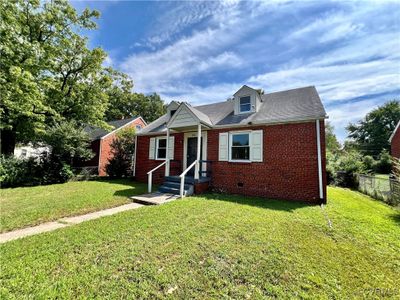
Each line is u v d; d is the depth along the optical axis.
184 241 3.75
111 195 8.07
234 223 4.78
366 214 6.00
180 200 7.32
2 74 9.57
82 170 14.30
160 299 2.28
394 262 3.22
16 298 2.19
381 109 41.84
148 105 35.69
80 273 2.68
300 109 8.45
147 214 5.41
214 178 9.97
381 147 39.97
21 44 10.68
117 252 3.27
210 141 10.35
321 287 2.56
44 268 2.78
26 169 10.98
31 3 11.45
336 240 4.01
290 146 8.23
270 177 8.52
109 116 31.27
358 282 2.68
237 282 2.62
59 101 13.70
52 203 6.64
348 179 13.38
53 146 12.22
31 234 4.18
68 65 13.60
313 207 6.76
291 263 3.09
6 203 6.64
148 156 12.96
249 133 9.24
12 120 11.43
